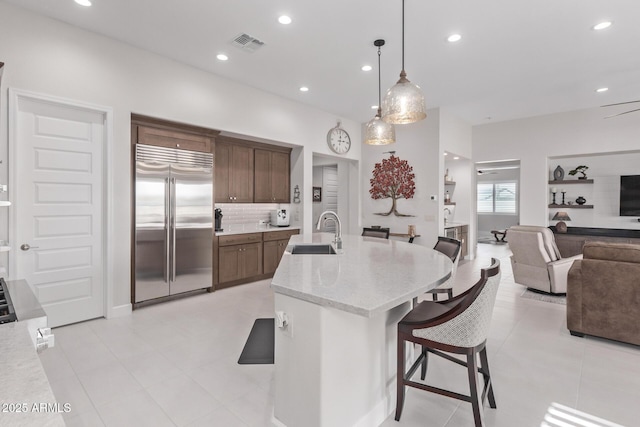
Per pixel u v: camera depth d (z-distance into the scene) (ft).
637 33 10.56
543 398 6.80
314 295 4.85
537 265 14.33
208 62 12.82
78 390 6.95
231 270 15.29
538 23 9.98
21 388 2.09
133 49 11.56
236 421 6.03
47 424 1.72
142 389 7.01
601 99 17.42
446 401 6.69
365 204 21.89
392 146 20.52
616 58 12.42
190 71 13.15
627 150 18.10
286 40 11.09
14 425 1.69
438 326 5.51
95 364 8.04
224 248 15.01
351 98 17.10
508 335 10.05
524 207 21.29
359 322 5.64
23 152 9.60
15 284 5.69
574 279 9.91
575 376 7.66
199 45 11.48
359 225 22.06
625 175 19.48
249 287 15.38
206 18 9.83
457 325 5.33
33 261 9.82
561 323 11.08
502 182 37.32
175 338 9.57
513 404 6.59
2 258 9.18
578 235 19.35
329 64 12.95
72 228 10.55
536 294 14.61
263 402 6.59
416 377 7.59
